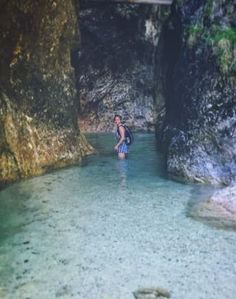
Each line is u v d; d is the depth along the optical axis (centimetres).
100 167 1294
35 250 662
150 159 1427
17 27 1125
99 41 2416
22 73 1193
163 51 1717
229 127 1055
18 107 1167
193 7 1330
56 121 1327
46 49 1284
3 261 622
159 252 650
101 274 581
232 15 1138
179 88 1320
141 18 2361
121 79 2408
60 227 763
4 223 784
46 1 1208
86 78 2409
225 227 748
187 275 575
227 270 588
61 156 1297
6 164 1081
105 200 927
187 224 766
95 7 2156
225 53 1091
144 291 534
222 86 1085
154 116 2302
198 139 1106
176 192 987
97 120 2361
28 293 529
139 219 798
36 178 1140
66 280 564
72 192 996
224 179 1041
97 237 712
